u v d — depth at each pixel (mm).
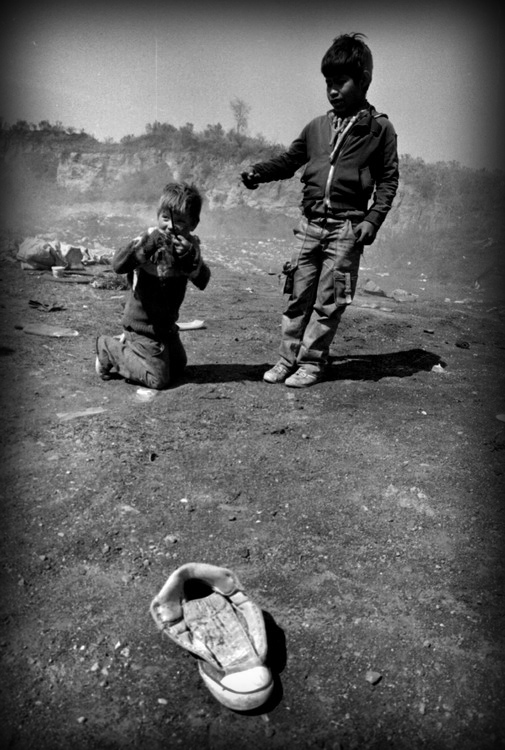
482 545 2994
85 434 3730
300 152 4559
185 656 2299
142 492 3211
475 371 5645
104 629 2383
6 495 3107
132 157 31609
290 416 4227
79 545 2803
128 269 4184
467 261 16938
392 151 4320
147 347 4418
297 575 2719
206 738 2002
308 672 2258
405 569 2797
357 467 3602
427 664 2311
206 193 28906
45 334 5688
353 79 4148
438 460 3752
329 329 4648
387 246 18938
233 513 3096
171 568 2711
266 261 14492
